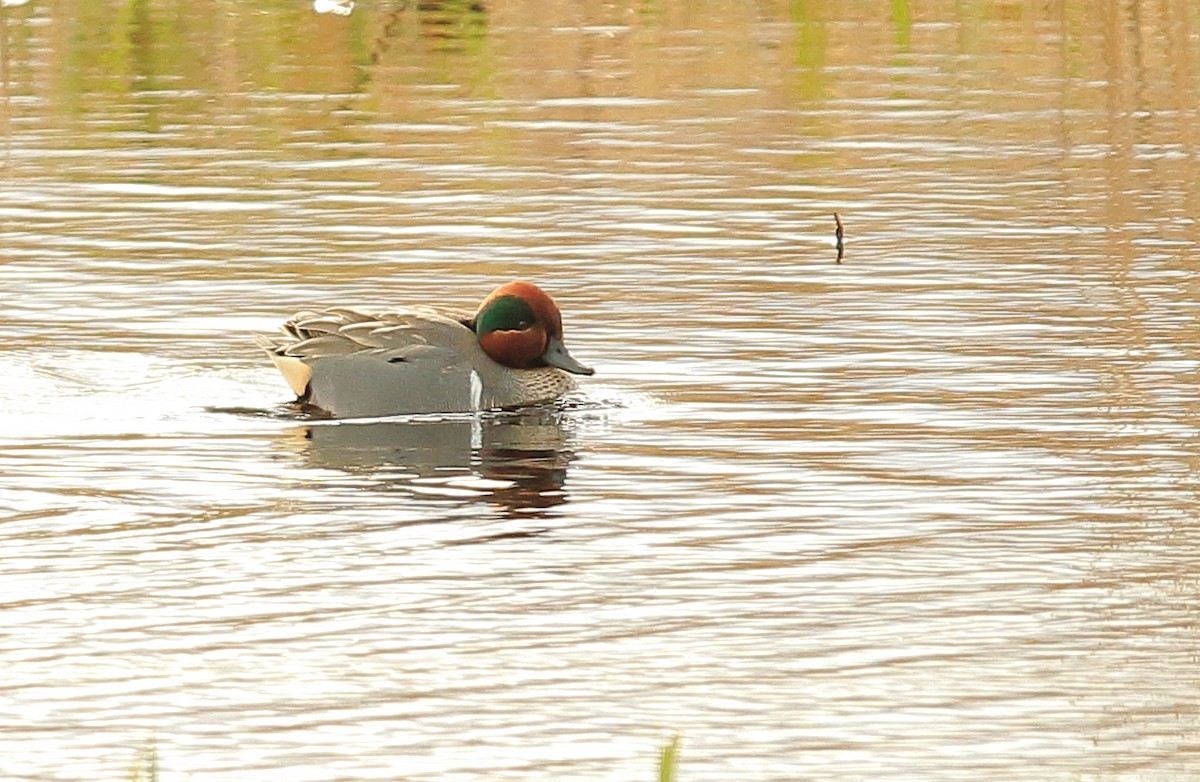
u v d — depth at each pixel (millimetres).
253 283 19094
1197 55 29812
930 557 12047
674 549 12250
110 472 13852
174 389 15938
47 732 9641
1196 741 9477
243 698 10039
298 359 15664
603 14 33781
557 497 13281
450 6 34562
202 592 11531
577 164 24203
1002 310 18000
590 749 9430
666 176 23578
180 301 18484
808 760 9305
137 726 9711
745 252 20203
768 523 12711
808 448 14305
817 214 21719
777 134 25641
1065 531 12484
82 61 30422
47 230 21172
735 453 14219
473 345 15805
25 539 12461
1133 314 17781
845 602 11320
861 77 28969
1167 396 15414
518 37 32156
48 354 16750
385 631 10930
